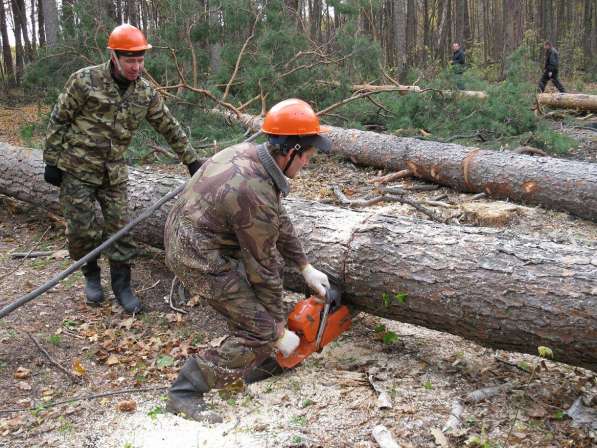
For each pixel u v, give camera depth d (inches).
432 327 133.3
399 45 681.0
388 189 269.0
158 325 156.7
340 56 397.4
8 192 239.1
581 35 1138.7
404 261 131.0
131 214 185.9
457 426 112.8
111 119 150.6
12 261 201.5
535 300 115.9
